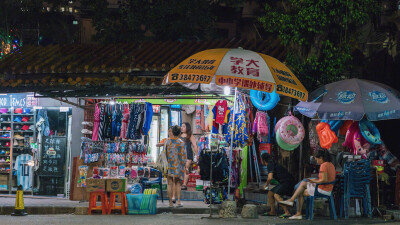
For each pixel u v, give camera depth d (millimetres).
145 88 20406
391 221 16234
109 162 20938
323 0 19969
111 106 20859
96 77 21234
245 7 31156
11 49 28719
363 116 18297
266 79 15711
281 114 22875
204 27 28250
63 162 21797
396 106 17297
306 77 20172
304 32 20594
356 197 17562
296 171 20125
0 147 23172
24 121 23000
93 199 18094
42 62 22359
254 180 22422
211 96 20781
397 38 23547
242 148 21000
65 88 21016
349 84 18234
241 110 19797
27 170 22719
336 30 20719
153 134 22672
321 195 16469
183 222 14867
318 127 19156
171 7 26938
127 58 22109
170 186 18250
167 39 28297
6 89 21422
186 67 16109
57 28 31859
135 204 17453
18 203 17062
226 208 16578
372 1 20484
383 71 23969
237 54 16375
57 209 18406
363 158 19375
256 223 14875
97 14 27625
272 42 23688
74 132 21656
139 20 27109
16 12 29656
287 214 16938
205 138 21672
